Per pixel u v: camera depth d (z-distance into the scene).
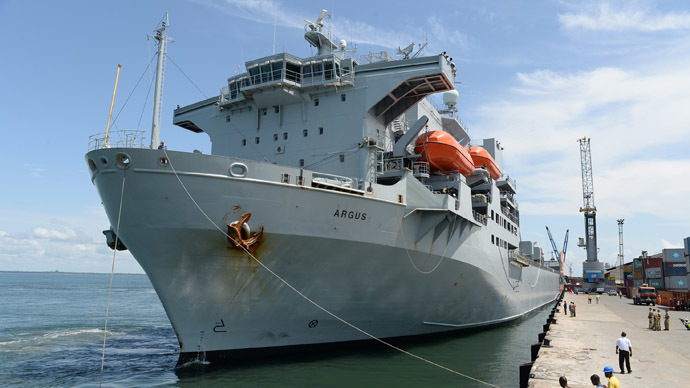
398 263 21.27
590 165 115.50
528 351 24.58
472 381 18.09
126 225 17.12
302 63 25.14
